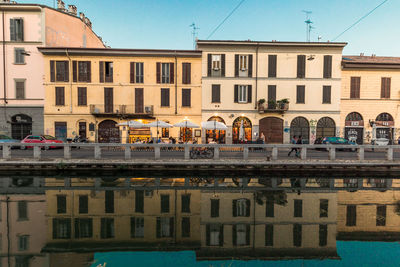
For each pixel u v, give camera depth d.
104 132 24.25
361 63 24.52
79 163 12.95
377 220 7.74
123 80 24.22
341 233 6.79
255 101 24.75
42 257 5.34
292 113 24.83
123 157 14.22
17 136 23.86
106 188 10.95
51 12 24.36
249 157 14.52
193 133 24.64
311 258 5.51
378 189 11.24
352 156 16.08
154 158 13.40
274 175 13.41
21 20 23.53
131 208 8.70
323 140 22.44
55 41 24.94
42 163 12.78
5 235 6.47
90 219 7.70
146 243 6.17
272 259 5.45
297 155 15.16
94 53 23.66
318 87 24.78
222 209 8.66
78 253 5.57
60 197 9.74
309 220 7.73
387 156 13.71
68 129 23.84
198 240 6.36
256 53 24.72
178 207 8.84
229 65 24.67
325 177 13.36
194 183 11.98
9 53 23.64
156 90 24.47
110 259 5.34
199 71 24.70
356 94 25.02
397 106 25.08
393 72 25.02
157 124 17.38
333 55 24.72
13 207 8.63
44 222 7.39
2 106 23.55
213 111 24.70
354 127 25.03
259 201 9.52
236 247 6.00
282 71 24.81
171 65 24.56
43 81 23.80
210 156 14.57
